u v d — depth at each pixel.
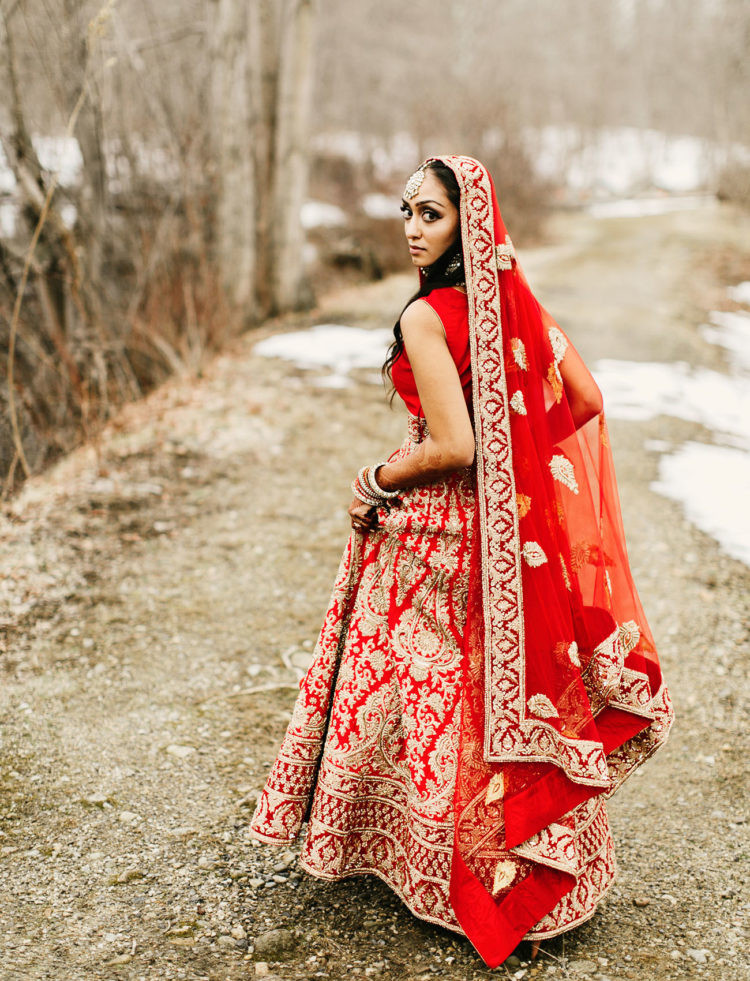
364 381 8.20
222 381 7.66
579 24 55.62
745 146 39.38
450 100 25.92
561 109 52.72
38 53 6.98
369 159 24.78
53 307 6.92
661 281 16.34
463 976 1.92
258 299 11.72
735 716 3.22
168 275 8.41
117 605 3.80
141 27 9.66
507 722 1.88
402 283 15.58
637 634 2.04
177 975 1.87
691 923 2.15
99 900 2.12
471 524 1.92
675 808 2.70
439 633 1.94
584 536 1.98
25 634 3.47
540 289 14.80
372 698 2.00
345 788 2.01
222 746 2.87
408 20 32.53
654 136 60.69
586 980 1.92
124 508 4.85
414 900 1.96
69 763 2.71
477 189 1.80
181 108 9.66
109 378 6.75
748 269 17.41
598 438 2.10
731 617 4.02
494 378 1.84
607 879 2.03
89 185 7.45
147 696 3.13
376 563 2.00
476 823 1.89
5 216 7.67
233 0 9.87
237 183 10.60
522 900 1.88
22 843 2.33
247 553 4.47
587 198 43.22
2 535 4.30
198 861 2.30
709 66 43.25
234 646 3.56
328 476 5.76
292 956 1.97
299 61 11.08
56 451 5.70
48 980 1.81
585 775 1.86
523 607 1.87
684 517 5.30
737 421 7.98
